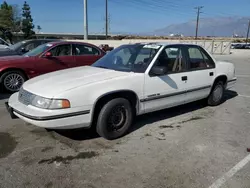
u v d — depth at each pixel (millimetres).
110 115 3740
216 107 5754
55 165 3127
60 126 3344
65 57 7473
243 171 3039
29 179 2830
